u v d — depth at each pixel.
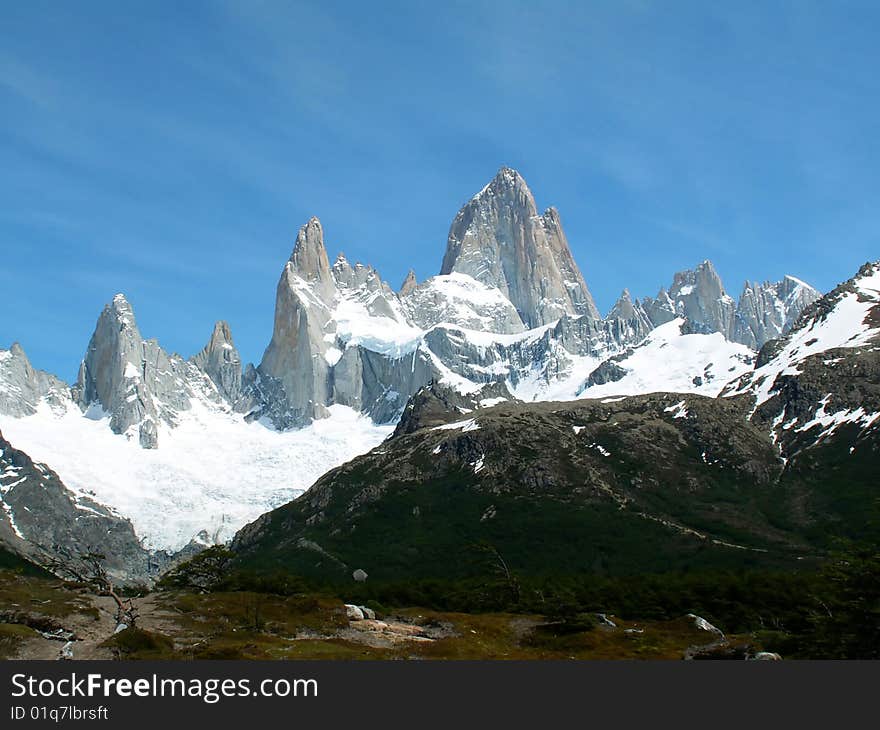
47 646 129.75
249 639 138.25
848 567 147.25
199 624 148.75
